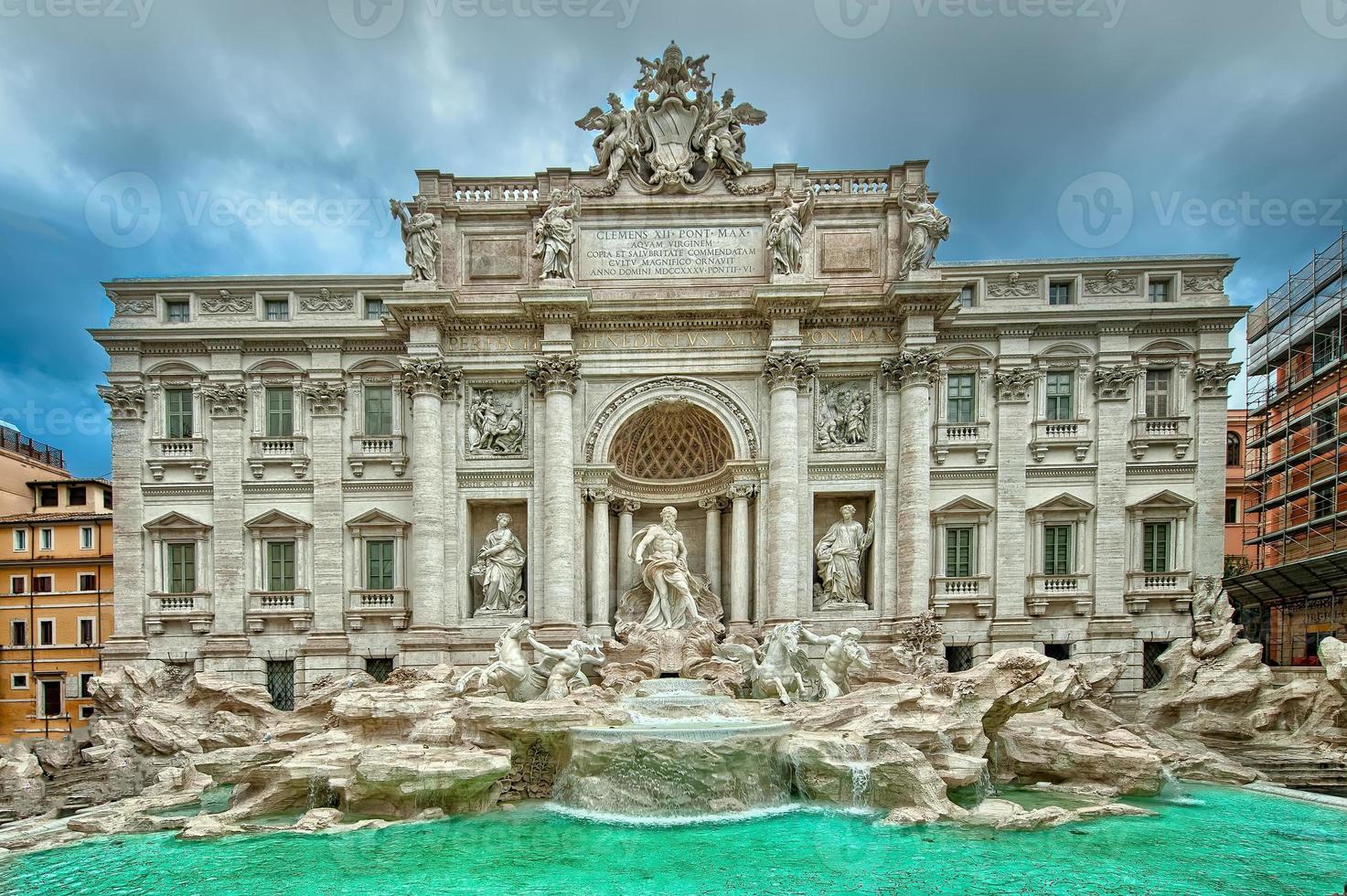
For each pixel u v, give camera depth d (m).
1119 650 37.03
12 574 45.16
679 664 33.47
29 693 44.41
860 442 37.22
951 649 37.66
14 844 21.41
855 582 36.62
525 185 38.19
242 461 38.19
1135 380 38.22
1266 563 46.31
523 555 37.12
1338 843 20.67
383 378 38.75
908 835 21.08
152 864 19.58
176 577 38.16
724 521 39.12
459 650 36.06
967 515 37.88
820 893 17.19
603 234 37.91
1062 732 28.22
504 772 23.22
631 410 37.12
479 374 37.47
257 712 32.75
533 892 17.33
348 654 37.09
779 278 36.16
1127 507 37.75
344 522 37.81
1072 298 39.16
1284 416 44.78
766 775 24.05
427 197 37.56
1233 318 37.62
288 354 38.66
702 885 17.67
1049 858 19.44
